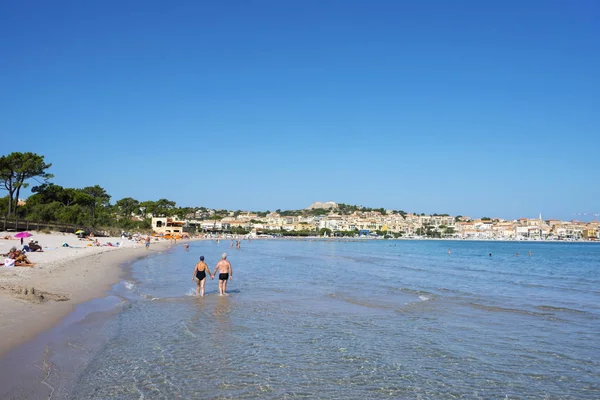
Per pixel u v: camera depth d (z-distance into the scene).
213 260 48.34
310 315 16.47
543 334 13.98
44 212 78.44
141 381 9.13
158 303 18.28
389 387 9.32
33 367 9.23
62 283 21.23
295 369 10.27
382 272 36.53
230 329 13.91
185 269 34.62
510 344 12.75
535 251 107.25
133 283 24.58
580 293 24.27
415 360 11.15
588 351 12.11
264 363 10.63
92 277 25.05
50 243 53.78
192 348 11.67
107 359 10.40
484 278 32.78
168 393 8.59
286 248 100.56
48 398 7.88
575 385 9.60
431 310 17.94
